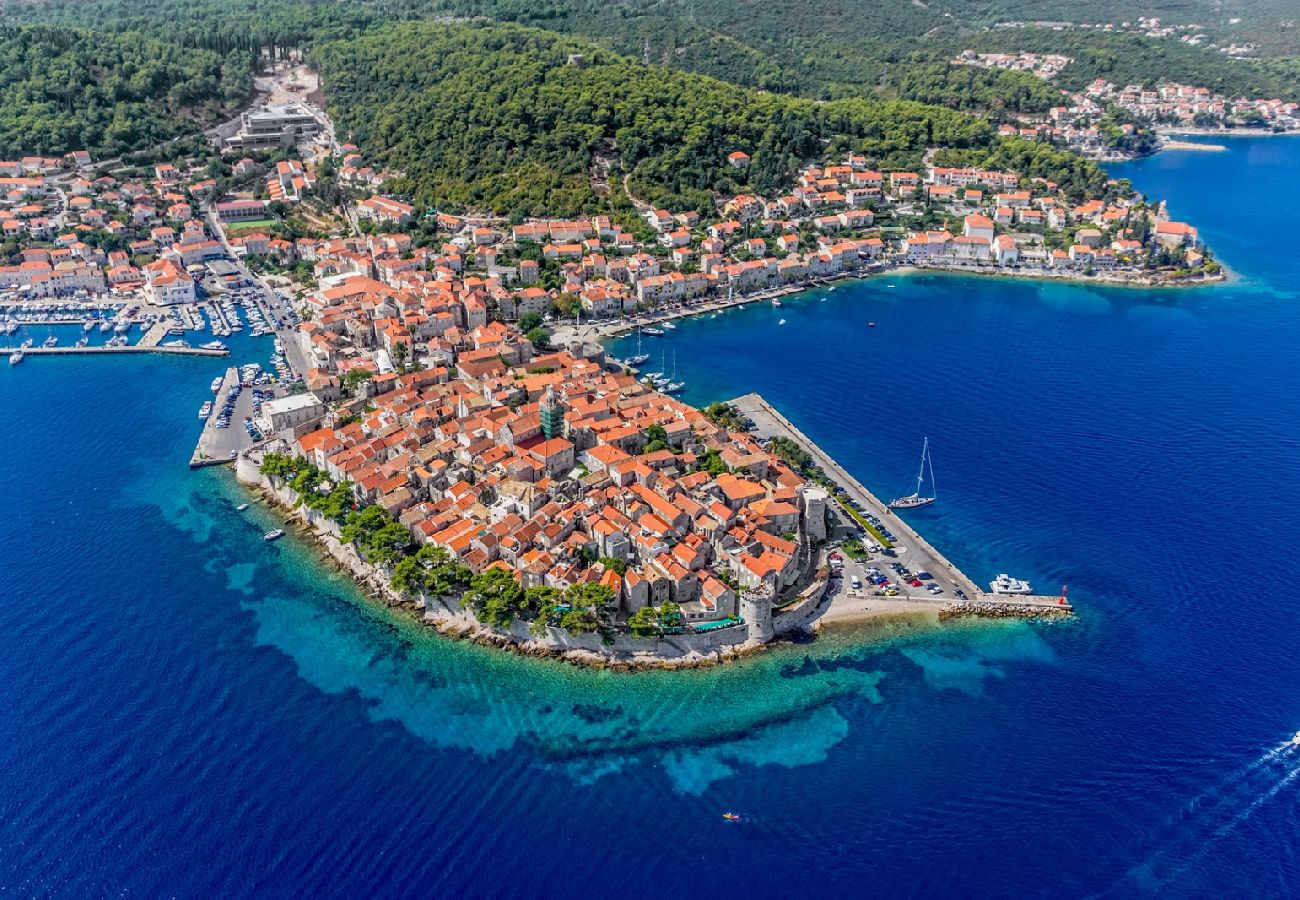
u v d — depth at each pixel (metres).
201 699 174.38
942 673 183.00
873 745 167.25
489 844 148.00
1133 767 162.00
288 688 177.50
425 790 157.00
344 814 152.25
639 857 146.25
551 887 141.25
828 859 146.12
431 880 141.88
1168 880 142.88
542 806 154.88
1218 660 185.25
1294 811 153.88
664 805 155.38
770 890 141.25
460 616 193.12
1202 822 152.00
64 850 145.38
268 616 195.88
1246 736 167.88
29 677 178.00
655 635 186.00
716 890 141.12
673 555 195.38
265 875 142.00
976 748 166.25
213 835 148.12
